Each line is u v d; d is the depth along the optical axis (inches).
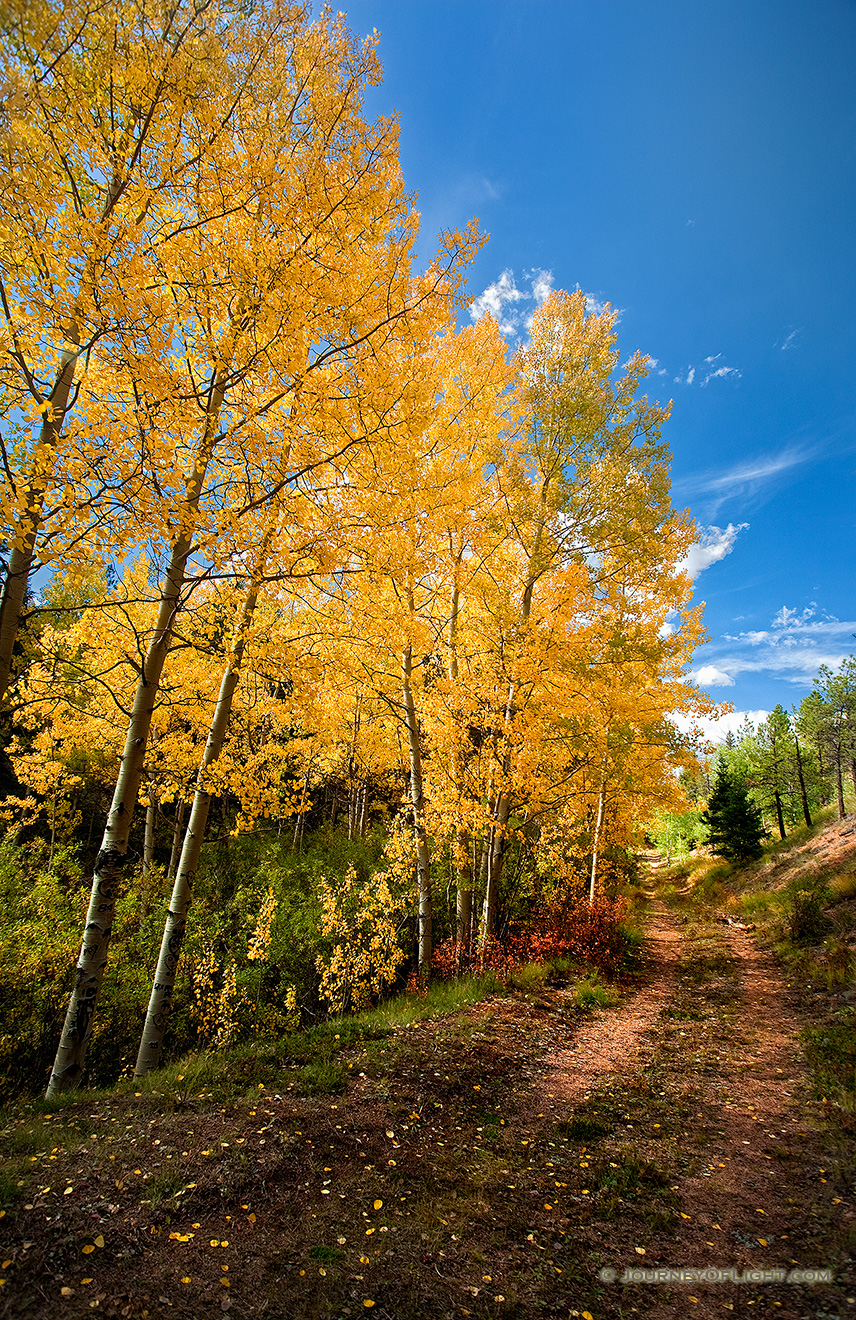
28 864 435.5
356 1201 127.5
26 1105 162.9
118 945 330.0
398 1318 97.9
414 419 212.2
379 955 328.2
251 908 398.6
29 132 127.9
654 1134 169.9
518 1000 293.4
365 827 692.1
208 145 143.3
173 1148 135.0
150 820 488.1
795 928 410.0
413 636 299.1
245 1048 212.8
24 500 122.1
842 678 883.4
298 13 164.4
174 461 146.3
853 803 869.8
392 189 198.7
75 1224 106.2
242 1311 94.5
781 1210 131.3
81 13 126.0
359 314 185.0
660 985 357.1
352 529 197.8
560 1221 128.9
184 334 157.5
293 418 176.7
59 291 127.7
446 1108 175.8
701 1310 102.9
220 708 219.5
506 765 326.3
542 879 474.9
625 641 314.0
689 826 1625.2
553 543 334.3
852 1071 196.5
